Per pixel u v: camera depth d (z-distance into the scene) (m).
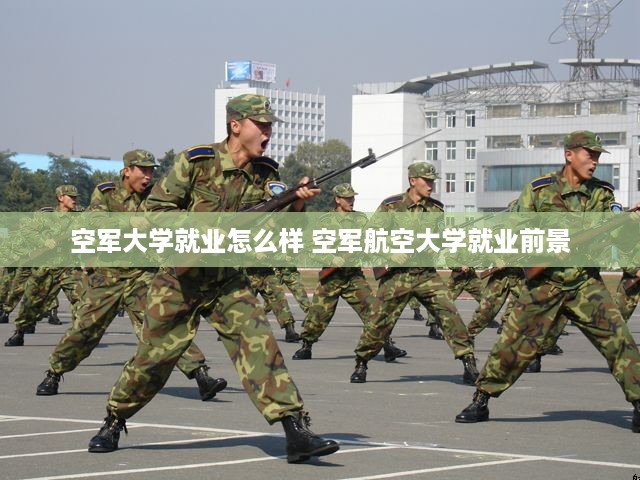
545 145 80.00
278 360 7.82
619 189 75.94
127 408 8.32
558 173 9.44
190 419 10.20
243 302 7.90
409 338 21.20
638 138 75.94
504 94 81.44
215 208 7.82
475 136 83.38
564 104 79.06
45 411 10.85
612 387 13.17
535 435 9.32
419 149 85.75
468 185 84.25
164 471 7.63
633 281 15.73
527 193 9.41
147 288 11.57
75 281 19.53
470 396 12.12
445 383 13.46
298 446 7.69
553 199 9.34
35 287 18.36
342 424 9.95
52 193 77.62
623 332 9.34
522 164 78.81
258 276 19.81
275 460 8.05
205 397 11.39
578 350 18.77
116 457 8.19
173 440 8.96
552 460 8.12
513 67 80.69
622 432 9.52
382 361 16.47
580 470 7.73
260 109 7.77
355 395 12.20
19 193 75.81
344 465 7.86
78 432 9.45
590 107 78.19
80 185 82.06
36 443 8.85
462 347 13.20
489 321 17.55
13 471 7.65
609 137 77.12
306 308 21.20
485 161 80.25
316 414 10.62
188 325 8.05
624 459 8.18
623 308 15.81
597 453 8.44
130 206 11.62
